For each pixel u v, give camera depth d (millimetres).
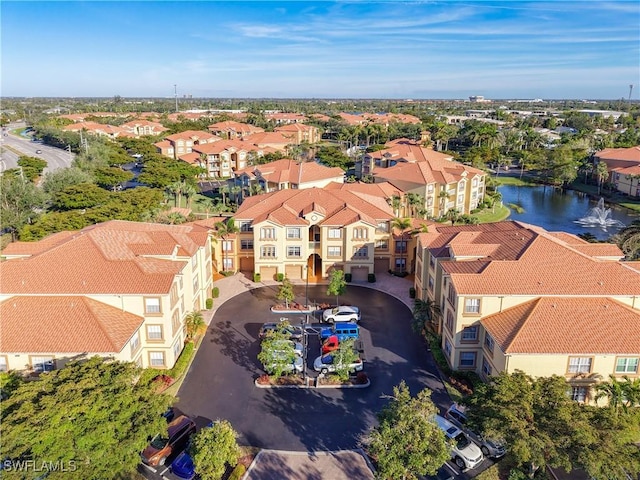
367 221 64562
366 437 36156
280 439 35938
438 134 182500
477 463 33156
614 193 127438
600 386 35438
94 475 27078
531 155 160375
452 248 48531
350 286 64688
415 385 42688
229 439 30156
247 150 145750
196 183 128250
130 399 30438
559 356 37344
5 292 42188
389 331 52531
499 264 44406
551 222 102812
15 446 26016
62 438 27031
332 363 43125
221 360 46656
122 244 49531
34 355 37969
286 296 56906
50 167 141375
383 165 124312
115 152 144750
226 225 67438
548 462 28391
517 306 42094
